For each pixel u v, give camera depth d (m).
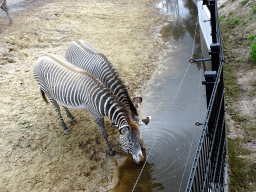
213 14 3.46
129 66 6.91
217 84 2.31
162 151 4.07
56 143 4.36
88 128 4.70
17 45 7.80
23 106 5.22
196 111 4.86
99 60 4.52
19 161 3.98
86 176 3.75
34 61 6.95
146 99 5.51
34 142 4.37
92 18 10.63
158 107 5.17
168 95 5.53
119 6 12.59
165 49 7.86
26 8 12.06
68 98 3.97
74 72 3.97
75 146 4.30
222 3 8.86
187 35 8.69
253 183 2.95
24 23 9.62
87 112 5.20
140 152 3.37
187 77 6.11
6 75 6.18
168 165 3.80
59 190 3.53
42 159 4.04
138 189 3.47
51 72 4.21
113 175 3.75
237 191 2.90
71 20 10.20
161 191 3.40
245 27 6.61
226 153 3.43
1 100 5.28
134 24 10.20
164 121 4.73
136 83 6.14
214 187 2.24
